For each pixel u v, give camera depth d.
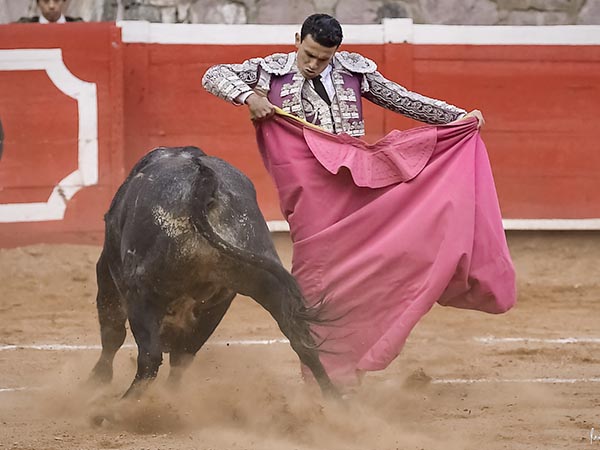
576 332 11.96
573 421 7.92
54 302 13.18
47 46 15.07
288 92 8.17
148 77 15.41
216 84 8.10
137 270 7.46
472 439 7.34
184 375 9.29
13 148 15.04
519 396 8.88
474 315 12.92
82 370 9.90
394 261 7.96
